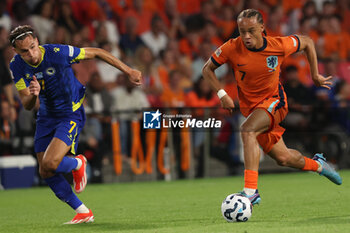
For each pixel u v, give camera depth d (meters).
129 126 33.81
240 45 14.77
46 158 14.08
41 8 35.94
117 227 14.02
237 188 26.72
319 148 38.28
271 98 14.98
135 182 33.16
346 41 48.25
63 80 14.53
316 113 39.22
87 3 38.44
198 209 18.48
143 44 39.78
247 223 13.00
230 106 15.24
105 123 33.25
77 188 15.66
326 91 41.16
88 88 34.22
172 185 29.94
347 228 11.50
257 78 14.87
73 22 37.06
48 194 26.94
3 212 19.97
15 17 35.31
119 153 33.25
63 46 14.48
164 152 34.12
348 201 18.98
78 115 15.11
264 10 46.09
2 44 31.98
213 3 44.41
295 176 33.09
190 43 42.25
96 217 16.92
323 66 45.19
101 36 37.81
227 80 38.84
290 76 39.50
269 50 14.61
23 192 28.44
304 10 47.97
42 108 14.95
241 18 14.18
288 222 13.19
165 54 40.50
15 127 31.47
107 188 29.44
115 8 39.84
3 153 31.23
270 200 20.30
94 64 35.25
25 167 31.05
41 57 14.20
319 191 23.22
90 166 32.56
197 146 34.84
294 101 39.12
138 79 14.87
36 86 13.02
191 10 43.78
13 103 31.56
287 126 38.12
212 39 43.09
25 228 14.82
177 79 38.84
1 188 30.39
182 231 11.98
